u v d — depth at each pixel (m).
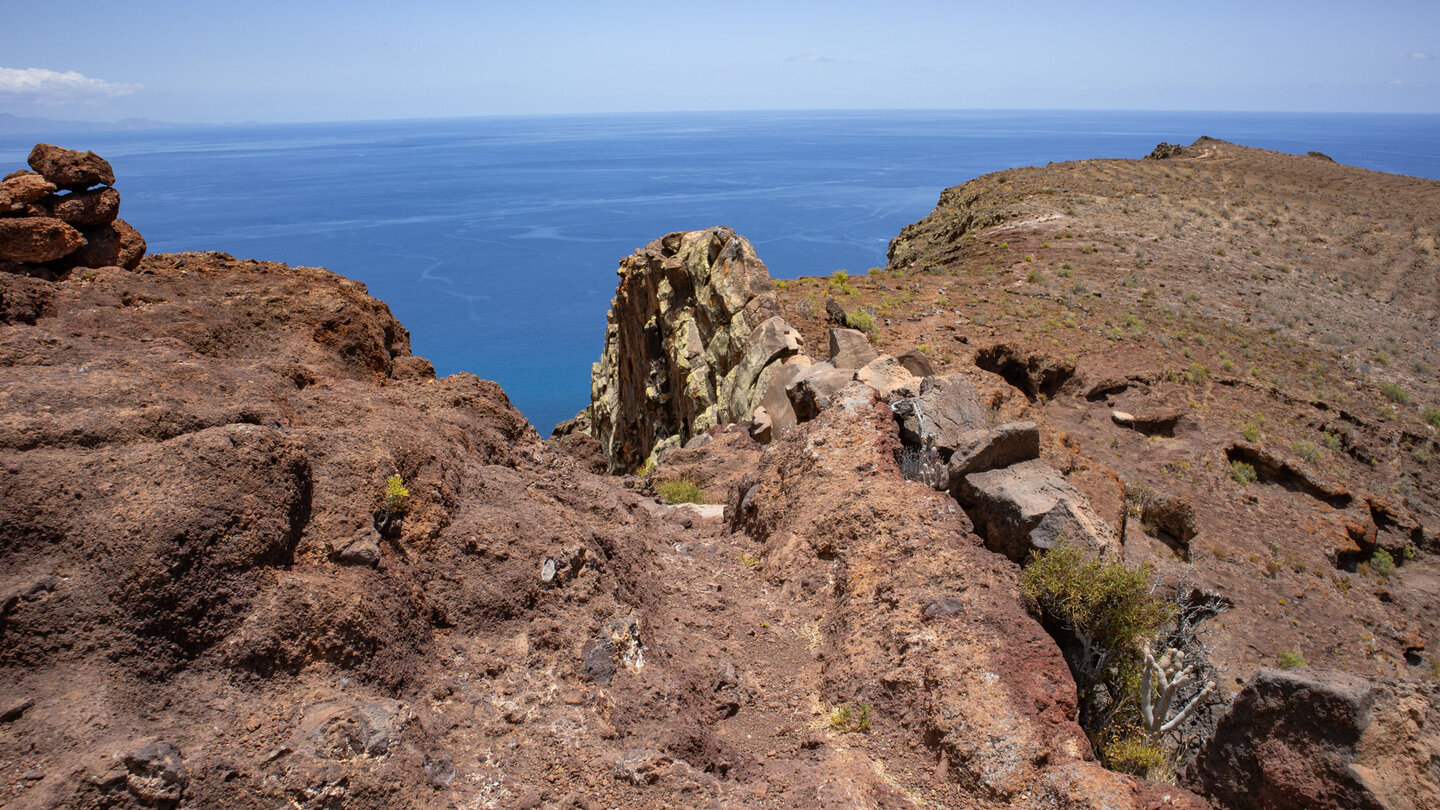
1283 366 37.66
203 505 6.37
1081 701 9.02
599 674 7.72
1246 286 49.72
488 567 8.33
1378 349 43.22
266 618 6.27
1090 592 9.09
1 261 11.17
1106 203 66.75
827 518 11.52
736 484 15.08
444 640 7.58
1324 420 32.91
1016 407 22.69
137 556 5.90
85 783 4.76
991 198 75.12
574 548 8.90
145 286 11.76
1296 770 6.60
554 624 8.09
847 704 8.44
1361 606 22.98
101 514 6.09
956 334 31.28
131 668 5.60
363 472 8.02
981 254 54.03
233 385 8.88
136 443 7.01
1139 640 9.34
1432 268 59.09
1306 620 21.66
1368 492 28.48
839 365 20.61
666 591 10.62
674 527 13.99
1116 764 8.01
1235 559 23.20
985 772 6.96
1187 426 30.14
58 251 11.33
